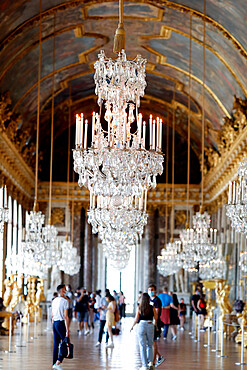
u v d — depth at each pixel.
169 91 37.19
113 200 15.54
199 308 25.30
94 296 30.03
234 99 30.17
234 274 31.28
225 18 24.69
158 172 14.07
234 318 25.11
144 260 42.94
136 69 13.80
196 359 17.94
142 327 14.69
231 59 27.36
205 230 21.98
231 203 16.17
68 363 16.73
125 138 13.61
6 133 28.86
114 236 15.74
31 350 19.52
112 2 26.31
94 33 29.58
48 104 37.19
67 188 41.03
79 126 14.13
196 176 43.31
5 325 24.73
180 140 43.41
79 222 42.62
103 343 22.75
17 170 34.59
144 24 28.80
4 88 28.92
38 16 25.55
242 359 16.88
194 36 28.05
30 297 28.17
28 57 28.69
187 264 23.41
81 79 35.59
